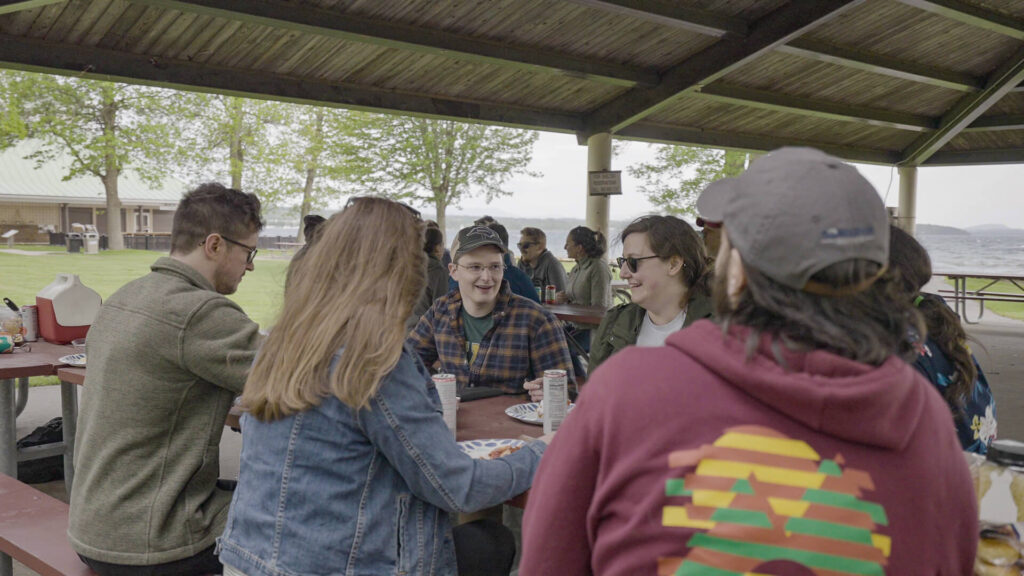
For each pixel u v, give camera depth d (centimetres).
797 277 83
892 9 771
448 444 163
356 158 1686
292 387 154
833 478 81
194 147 2008
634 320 303
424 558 165
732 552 81
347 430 156
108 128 1962
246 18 539
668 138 1012
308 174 2034
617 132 961
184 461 207
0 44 546
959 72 971
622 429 88
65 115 1897
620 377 91
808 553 80
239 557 161
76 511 208
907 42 855
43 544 240
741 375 83
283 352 160
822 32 796
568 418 98
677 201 1789
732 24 700
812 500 81
